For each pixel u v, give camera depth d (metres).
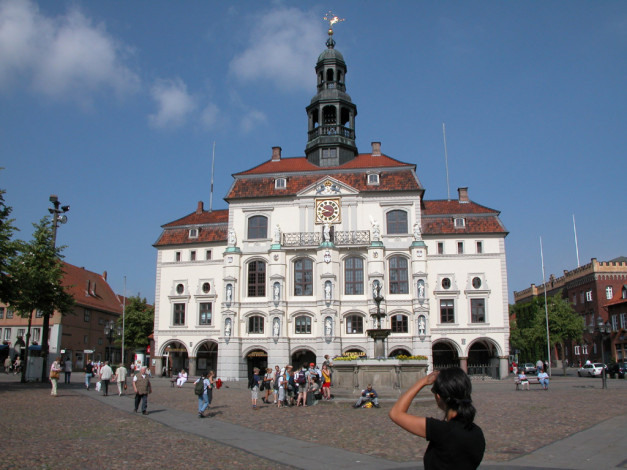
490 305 56.38
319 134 63.09
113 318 92.50
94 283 92.31
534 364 88.75
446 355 59.22
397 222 57.28
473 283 57.06
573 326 72.50
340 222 57.56
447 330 56.22
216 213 66.56
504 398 32.00
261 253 58.03
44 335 45.72
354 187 58.00
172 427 19.78
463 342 55.97
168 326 61.97
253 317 57.19
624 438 16.44
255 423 21.23
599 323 45.84
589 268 88.25
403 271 56.12
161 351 61.62
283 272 56.50
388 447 15.48
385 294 55.34
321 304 54.94
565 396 33.00
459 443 4.89
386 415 23.97
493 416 22.81
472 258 57.31
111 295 98.56
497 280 56.75
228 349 56.03
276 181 59.97
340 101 63.56
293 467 12.77
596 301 85.75
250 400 32.72
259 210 59.19
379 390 31.48
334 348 54.03
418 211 56.91
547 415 22.73
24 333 78.19
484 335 55.91
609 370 61.56
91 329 85.19
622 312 79.25
